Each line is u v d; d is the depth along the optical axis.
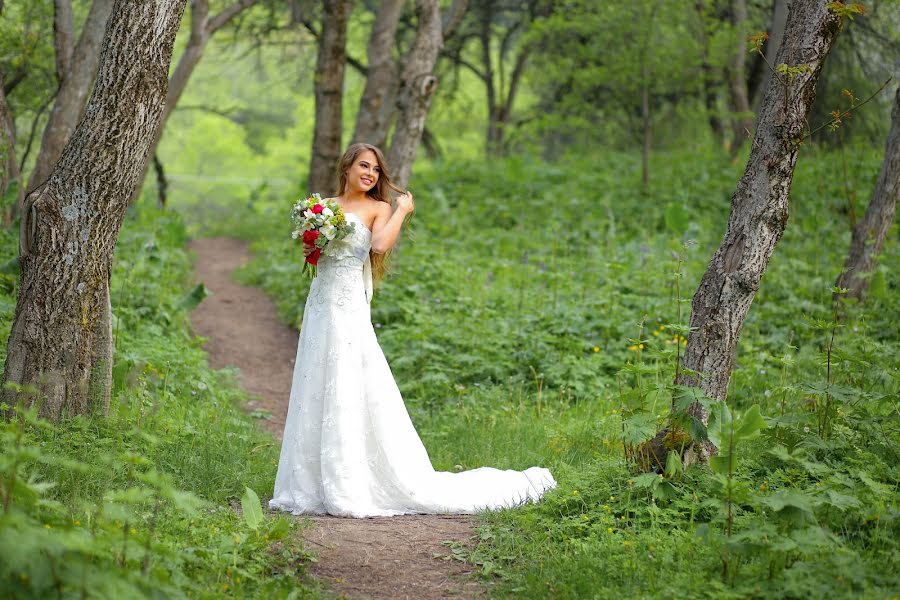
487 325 9.80
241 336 11.50
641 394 5.16
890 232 13.10
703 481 4.96
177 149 42.09
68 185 5.76
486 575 4.31
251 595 3.84
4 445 4.52
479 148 30.02
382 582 4.22
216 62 23.83
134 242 11.70
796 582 3.65
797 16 4.97
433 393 8.54
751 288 5.12
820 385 5.50
